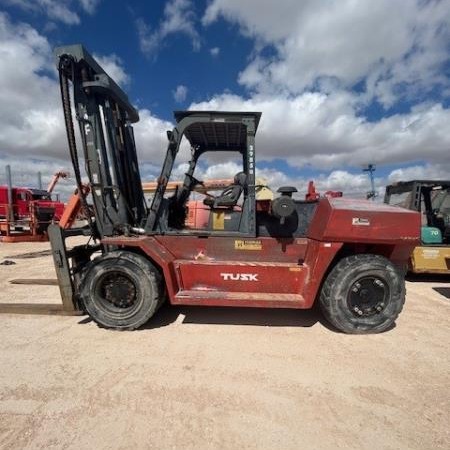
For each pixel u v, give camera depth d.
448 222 6.09
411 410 2.23
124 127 4.39
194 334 3.42
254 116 3.64
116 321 3.48
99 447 1.87
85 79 3.71
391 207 3.61
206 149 4.55
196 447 1.88
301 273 3.59
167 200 3.93
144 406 2.23
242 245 3.78
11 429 2.01
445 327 3.69
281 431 2.02
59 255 3.83
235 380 2.56
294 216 3.89
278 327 3.63
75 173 3.86
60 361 2.83
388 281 3.43
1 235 13.00
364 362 2.87
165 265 3.48
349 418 2.15
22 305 4.07
